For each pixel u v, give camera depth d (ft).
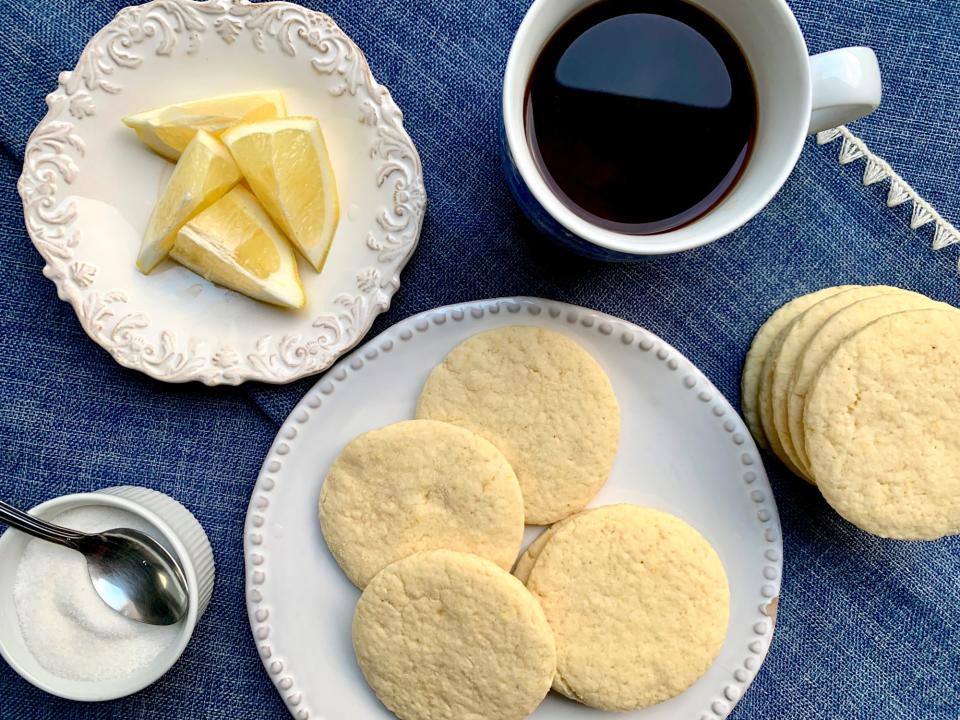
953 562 1.09
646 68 0.89
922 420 0.98
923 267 1.09
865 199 1.09
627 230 0.90
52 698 1.08
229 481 1.08
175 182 1.00
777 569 1.05
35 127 1.04
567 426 1.03
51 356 1.08
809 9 1.08
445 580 0.99
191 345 1.03
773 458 1.10
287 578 1.05
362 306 1.03
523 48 0.81
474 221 1.08
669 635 1.02
